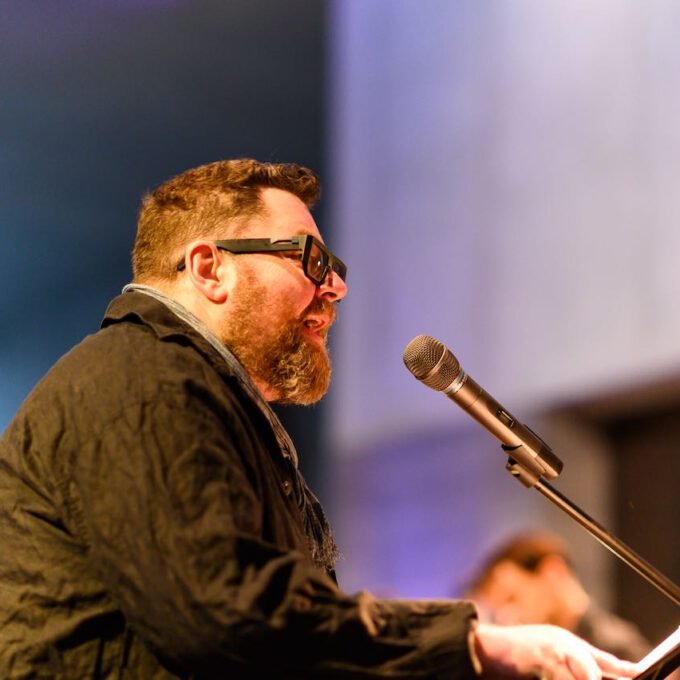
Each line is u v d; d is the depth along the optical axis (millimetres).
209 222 4305
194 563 3049
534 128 11867
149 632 3168
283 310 4266
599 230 11266
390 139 13047
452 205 12516
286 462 4012
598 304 11266
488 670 3234
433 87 12750
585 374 11328
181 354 3602
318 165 13422
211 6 11648
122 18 11516
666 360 10656
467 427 12219
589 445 11648
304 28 12375
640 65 10969
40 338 15555
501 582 8102
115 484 3230
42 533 3459
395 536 12641
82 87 12227
